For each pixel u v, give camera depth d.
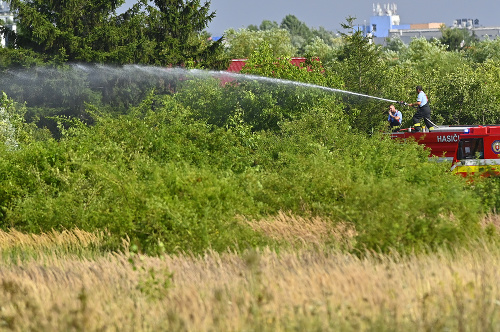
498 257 28.34
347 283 23.30
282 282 23.53
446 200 33.00
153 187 35.78
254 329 19.17
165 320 20.36
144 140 52.75
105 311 21.50
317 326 18.88
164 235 33.62
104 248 35.34
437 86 105.81
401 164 48.25
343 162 47.22
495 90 107.06
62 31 116.50
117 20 124.31
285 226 36.81
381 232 30.00
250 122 83.31
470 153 64.38
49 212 41.03
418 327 18.80
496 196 41.84
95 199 41.19
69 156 47.88
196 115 80.19
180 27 123.00
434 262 26.33
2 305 22.80
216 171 48.31
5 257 33.66
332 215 37.34
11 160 47.81
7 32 119.56
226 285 24.33
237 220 35.09
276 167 53.69
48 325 20.02
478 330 18.55
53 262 31.91
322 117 66.56
